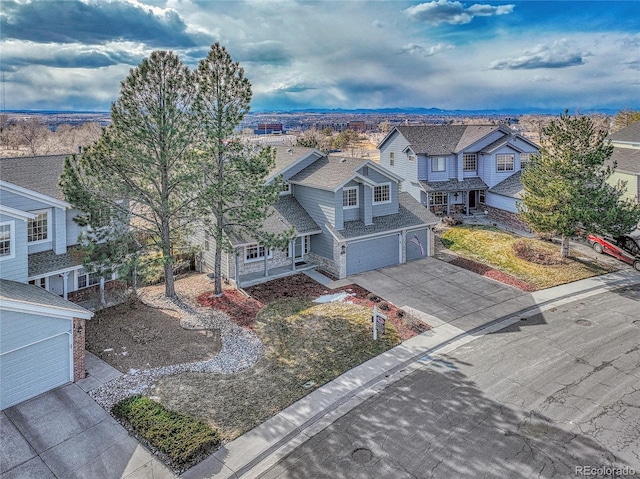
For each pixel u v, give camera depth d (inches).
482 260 1031.0
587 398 501.0
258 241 816.9
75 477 395.9
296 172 1051.9
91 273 721.6
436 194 1428.4
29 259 702.5
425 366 584.1
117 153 710.5
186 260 1018.7
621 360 584.1
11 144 2780.5
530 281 903.1
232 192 748.0
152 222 827.4
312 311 760.3
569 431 445.4
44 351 523.8
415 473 393.4
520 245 1085.1
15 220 624.4
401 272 963.3
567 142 936.9
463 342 651.5
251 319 733.3
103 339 659.4
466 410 483.8
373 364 590.2
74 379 550.0
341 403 505.7
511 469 395.5
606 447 421.7
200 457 418.3
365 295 834.8
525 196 1018.7
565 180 936.9
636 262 970.1
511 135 1422.2
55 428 462.9
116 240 728.3
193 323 713.6
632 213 908.6
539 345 634.8
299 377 559.8
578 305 783.1
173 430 445.7
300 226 957.2
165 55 692.7
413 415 477.7
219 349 633.0
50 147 2615.7
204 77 731.4
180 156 747.4
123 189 725.9
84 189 689.6
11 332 493.7
